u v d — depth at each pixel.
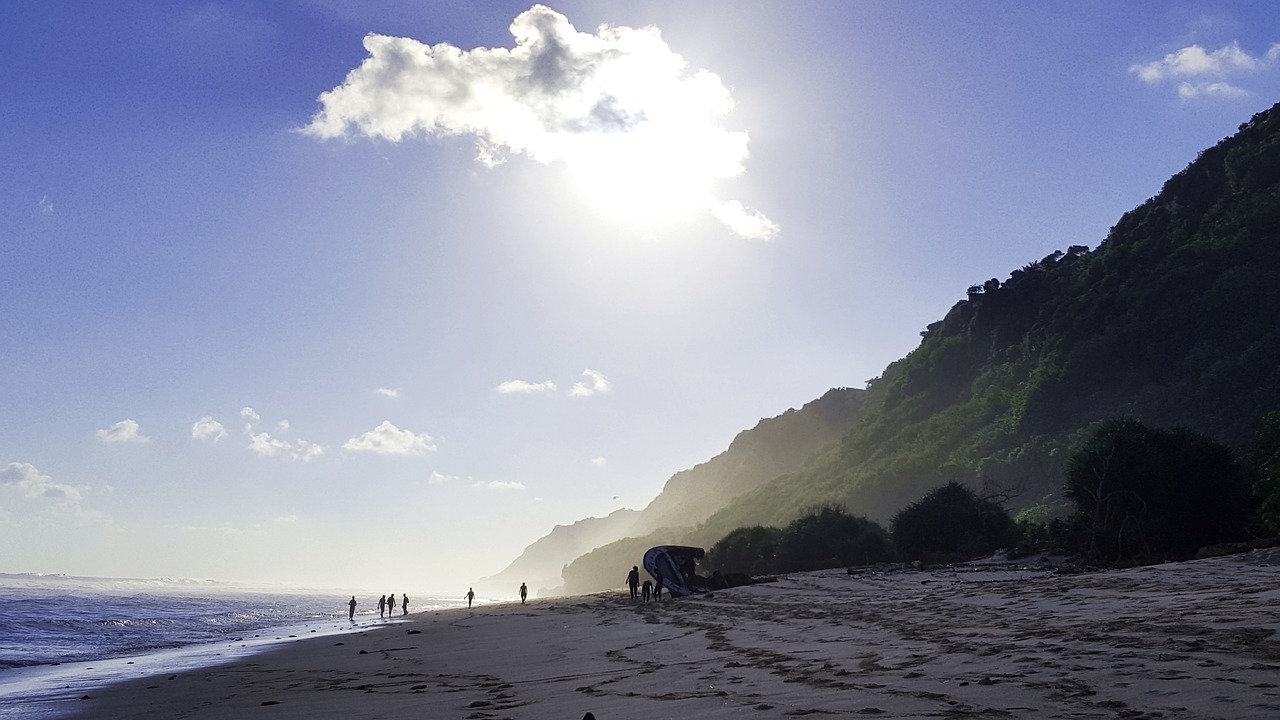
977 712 7.90
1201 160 146.88
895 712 8.23
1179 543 32.22
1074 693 8.41
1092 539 34.12
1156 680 8.57
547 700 11.45
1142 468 33.69
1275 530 28.48
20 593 124.75
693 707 9.56
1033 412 117.38
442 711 11.16
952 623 16.88
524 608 51.75
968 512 51.41
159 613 77.31
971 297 190.50
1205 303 106.94
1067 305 136.50
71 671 24.72
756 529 67.19
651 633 22.92
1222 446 34.84
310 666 21.98
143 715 13.62
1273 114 138.25
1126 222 154.62
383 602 64.25
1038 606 18.12
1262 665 8.79
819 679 10.98
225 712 13.08
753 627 21.09
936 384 173.75
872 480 141.88
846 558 56.00
